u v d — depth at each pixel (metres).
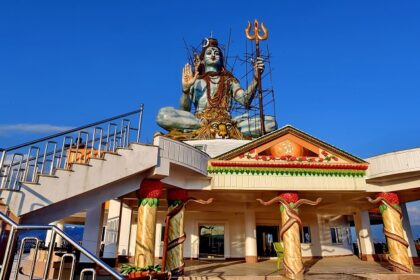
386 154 16.70
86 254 5.75
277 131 17.19
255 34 29.66
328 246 26.22
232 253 23.31
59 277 5.96
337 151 17.39
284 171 16.84
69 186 10.42
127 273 10.95
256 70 28.56
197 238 23.45
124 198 20.03
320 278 15.13
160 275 11.10
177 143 14.38
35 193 9.66
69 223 30.36
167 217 15.68
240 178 16.47
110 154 11.73
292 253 15.51
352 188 17.00
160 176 13.42
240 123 28.42
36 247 6.15
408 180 16.62
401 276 15.61
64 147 10.83
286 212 16.28
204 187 16.25
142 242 12.94
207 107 28.59
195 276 14.11
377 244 30.94
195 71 30.42
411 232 23.02
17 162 9.74
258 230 25.47
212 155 21.67
